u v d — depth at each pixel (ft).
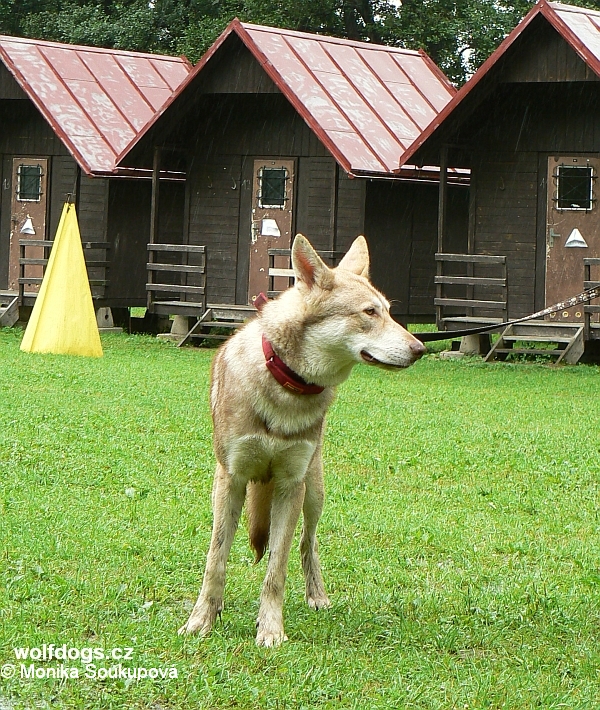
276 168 73.31
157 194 74.49
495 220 68.08
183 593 23.30
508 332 65.36
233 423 20.75
